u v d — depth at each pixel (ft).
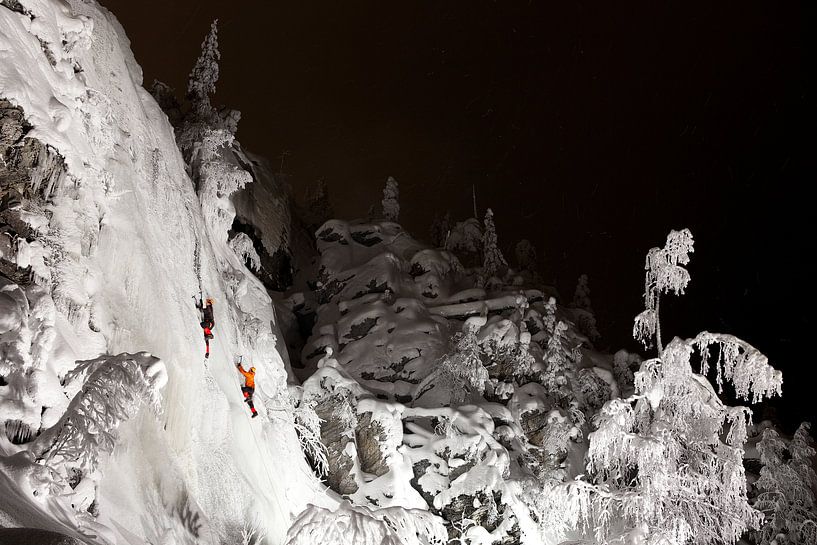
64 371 38.86
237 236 80.38
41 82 43.16
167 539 42.19
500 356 93.71
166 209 56.95
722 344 51.60
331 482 75.82
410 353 93.81
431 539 44.29
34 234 41.27
